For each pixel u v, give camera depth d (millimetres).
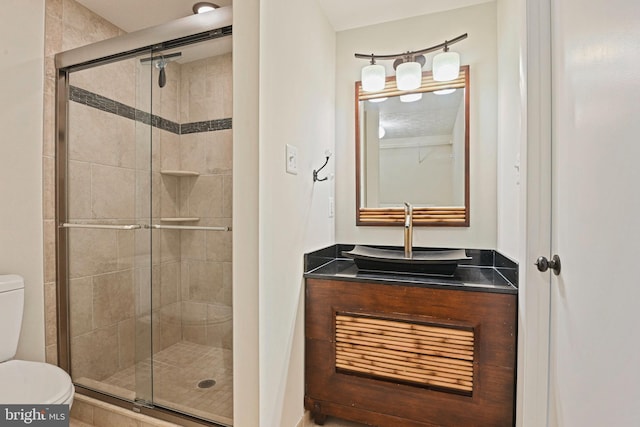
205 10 1921
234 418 1318
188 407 1560
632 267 652
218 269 1943
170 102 2068
